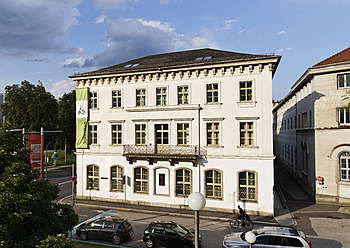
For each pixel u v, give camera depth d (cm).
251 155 1877
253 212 1842
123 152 2203
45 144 4153
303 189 2720
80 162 2394
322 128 2159
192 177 2009
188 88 2069
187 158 1955
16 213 685
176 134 2075
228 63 1928
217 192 1961
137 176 2194
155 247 1296
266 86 1864
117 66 2633
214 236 1441
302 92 2773
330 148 2122
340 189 2078
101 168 2312
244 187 1892
